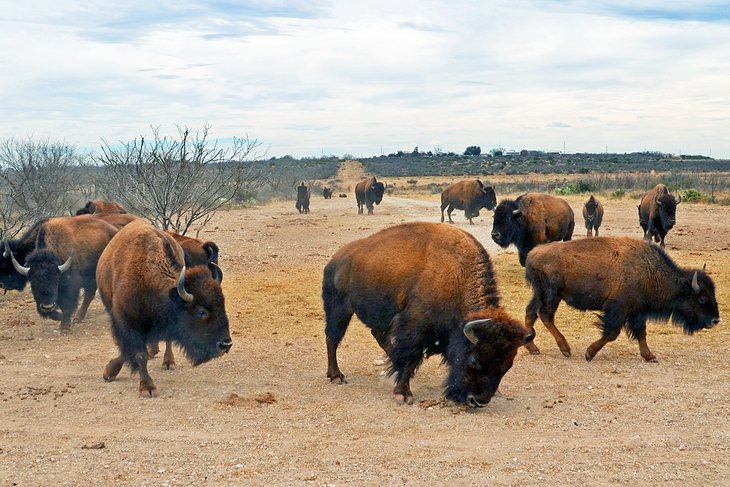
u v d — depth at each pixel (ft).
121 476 18.51
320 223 90.84
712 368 29.04
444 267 24.14
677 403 24.49
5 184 77.82
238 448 20.44
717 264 53.36
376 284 25.36
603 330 30.37
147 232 26.50
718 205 109.81
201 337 24.93
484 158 490.90
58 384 27.02
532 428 22.12
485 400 22.41
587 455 19.81
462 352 22.82
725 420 22.71
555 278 30.91
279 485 17.92
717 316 30.32
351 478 18.30
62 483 18.12
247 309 40.14
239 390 26.35
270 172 155.63
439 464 19.19
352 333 35.40
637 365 29.63
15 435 21.63
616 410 23.80
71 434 21.70
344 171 362.33
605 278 30.04
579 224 85.81
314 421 22.82
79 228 38.01
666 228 63.72
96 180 85.10
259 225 87.10
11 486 17.95
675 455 19.77
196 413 23.65
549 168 359.25
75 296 36.45
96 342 33.86
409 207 126.82
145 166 59.06
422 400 25.04
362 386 26.86
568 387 26.53
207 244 34.12
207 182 71.10
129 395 25.66
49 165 82.33
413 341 24.39
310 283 47.85
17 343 33.45
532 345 31.45
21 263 38.86
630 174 269.85
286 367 29.55
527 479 18.21
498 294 24.13
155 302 25.34
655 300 30.19
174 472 18.75
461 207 91.30
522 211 48.32
